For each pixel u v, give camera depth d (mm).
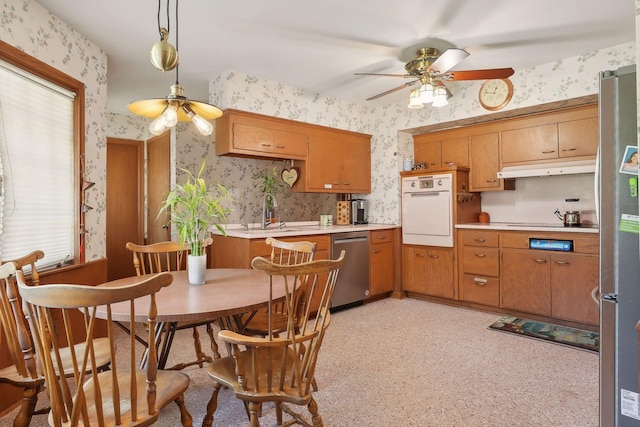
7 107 2121
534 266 3475
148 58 3188
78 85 2695
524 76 3576
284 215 4531
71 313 2588
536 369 2475
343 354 2744
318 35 2816
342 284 3918
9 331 1471
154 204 4871
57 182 2547
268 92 3822
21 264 1659
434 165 4633
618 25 2688
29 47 2221
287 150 3984
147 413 1260
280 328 2039
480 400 2082
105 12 2436
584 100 3348
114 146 4949
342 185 4531
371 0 2348
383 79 3785
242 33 2773
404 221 4488
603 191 1529
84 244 2721
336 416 1935
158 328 1886
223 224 4035
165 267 4645
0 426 1882
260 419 1924
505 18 2574
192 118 2156
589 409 1983
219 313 1490
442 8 2439
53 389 1146
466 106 4008
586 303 3174
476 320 3557
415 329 3303
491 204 4426
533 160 3799
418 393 2166
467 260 3947
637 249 1446
